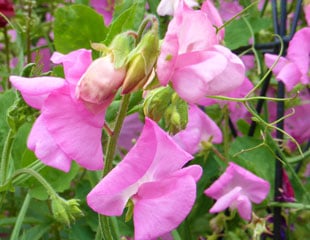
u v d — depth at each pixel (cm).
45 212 22
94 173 20
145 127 12
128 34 13
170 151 13
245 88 21
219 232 22
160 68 12
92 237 21
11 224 21
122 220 21
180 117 15
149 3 23
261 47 23
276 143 21
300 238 25
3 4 26
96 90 12
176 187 13
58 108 13
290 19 30
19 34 25
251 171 22
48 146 13
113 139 14
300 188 22
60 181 20
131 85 12
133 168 12
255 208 22
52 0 29
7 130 20
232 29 24
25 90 13
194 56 13
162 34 23
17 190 24
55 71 20
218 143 23
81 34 21
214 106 27
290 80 20
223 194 21
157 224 13
